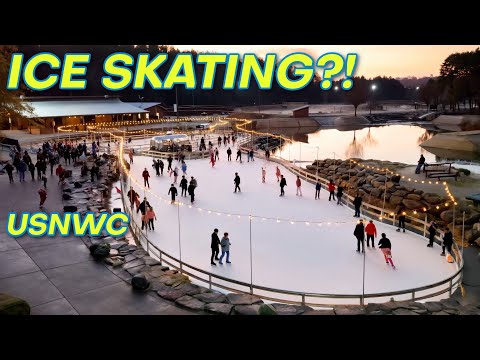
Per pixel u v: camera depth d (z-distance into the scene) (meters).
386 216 24.08
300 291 14.31
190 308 11.32
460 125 105.75
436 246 18.83
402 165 42.25
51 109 72.94
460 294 14.11
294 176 34.91
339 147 69.44
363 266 14.95
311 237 19.78
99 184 28.62
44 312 11.19
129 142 58.28
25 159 32.88
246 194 28.66
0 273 13.80
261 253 17.73
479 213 22.89
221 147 54.94
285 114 123.19
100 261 14.84
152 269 14.27
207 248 18.38
